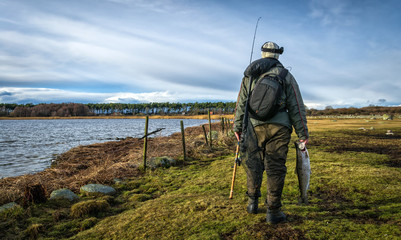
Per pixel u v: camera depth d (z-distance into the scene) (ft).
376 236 7.67
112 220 11.22
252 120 9.26
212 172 20.77
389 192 12.84
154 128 144.46
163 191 16.70
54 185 17.75
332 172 17.97
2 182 19.36
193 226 9.53
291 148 33.06
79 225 11.29
